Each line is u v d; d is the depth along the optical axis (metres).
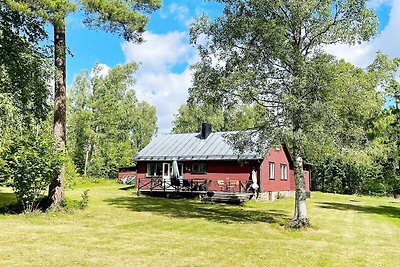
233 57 12.80
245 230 12.24
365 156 12.37
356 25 12.16
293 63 12.16
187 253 8.66
